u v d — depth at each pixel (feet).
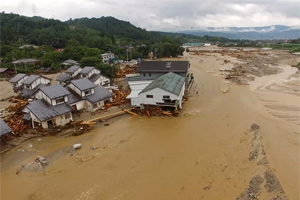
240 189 54.13
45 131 86.84
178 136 83.71
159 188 55.88
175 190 54.95
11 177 62.64
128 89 146.30
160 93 104.68
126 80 168.14
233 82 168.66
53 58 253.65
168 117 102.12
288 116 101.50
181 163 66.18
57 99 94.53
